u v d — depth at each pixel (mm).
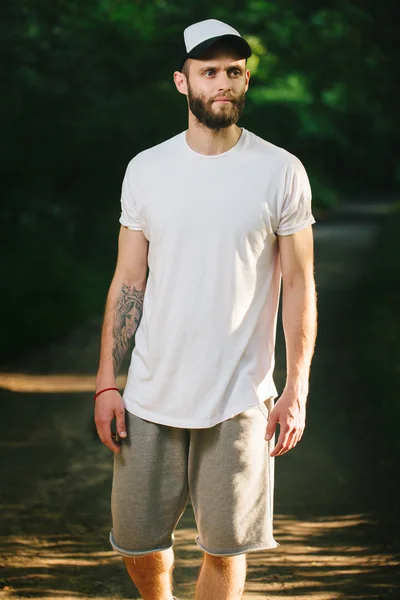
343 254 25641
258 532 4043
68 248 20938
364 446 7922
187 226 3889
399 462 7453
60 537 5969
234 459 3965
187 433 4070
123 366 11539
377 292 18031
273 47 30094
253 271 3932
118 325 4176
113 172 21688
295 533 5988
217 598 4074
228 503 3977
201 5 27578
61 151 19719
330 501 6602
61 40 19875
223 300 3908
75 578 5320
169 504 4090
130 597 5078
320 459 7602
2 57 18484
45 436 8258
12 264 16906
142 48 22984
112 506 4145
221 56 3842
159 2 27500
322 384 10289
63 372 11062
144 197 3957
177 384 3959
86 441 8102
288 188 3916
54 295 15602
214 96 3850
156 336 3967
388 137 57375
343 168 60094
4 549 5762
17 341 12406
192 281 3906
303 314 3998
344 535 5941
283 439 3971
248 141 3959
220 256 3889
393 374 10570
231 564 4070
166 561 4180
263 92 45000
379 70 28328
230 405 3957
